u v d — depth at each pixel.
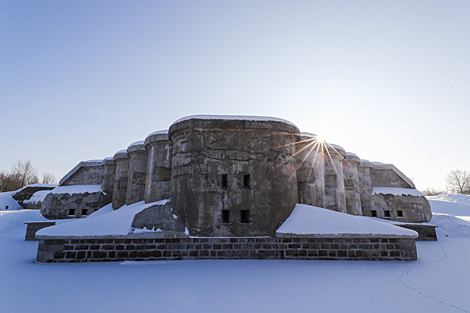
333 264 6.12
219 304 3.66
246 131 7.78
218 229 7.10
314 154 10.41
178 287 4.39
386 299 3.85
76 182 15.68
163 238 6.77
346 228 6.86
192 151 7.62
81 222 6.84
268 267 5.79
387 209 14.89
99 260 6.48
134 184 11.70
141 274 5.20
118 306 3.59
